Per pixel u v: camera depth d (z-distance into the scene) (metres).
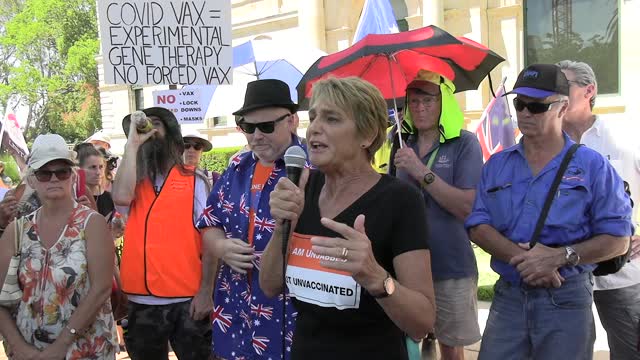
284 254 2.04
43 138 2.93
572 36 12.66
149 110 3.71
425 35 3.64
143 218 3.56
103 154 5.44
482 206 2.88
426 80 3.66
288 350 2.64
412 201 1.93
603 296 3.37
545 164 2.71
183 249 3.51
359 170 2.02
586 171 2.61
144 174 3.61
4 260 2.94
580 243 2.59
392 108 4.26
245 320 2.82
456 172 3.65
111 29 4.62
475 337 3.71
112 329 3.09
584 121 3.30
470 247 3.71
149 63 4.70
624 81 11.79
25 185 3.82
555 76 2.64
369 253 1.69
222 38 4.82
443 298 3.64
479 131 6.92
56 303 2.88
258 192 2.86
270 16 18.64
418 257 1.88
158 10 4.69
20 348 2.87
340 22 17.08
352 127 1.92
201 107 5.30
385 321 1.90
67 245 2.91
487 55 3.98
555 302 2.62
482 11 13.84
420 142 3.84
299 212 1.98
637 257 3.16
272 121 2.79
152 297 3.52
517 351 2.72
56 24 43.91
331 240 1.69
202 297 3.42
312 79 3.85
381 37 3.66
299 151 2.17
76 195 3.92
